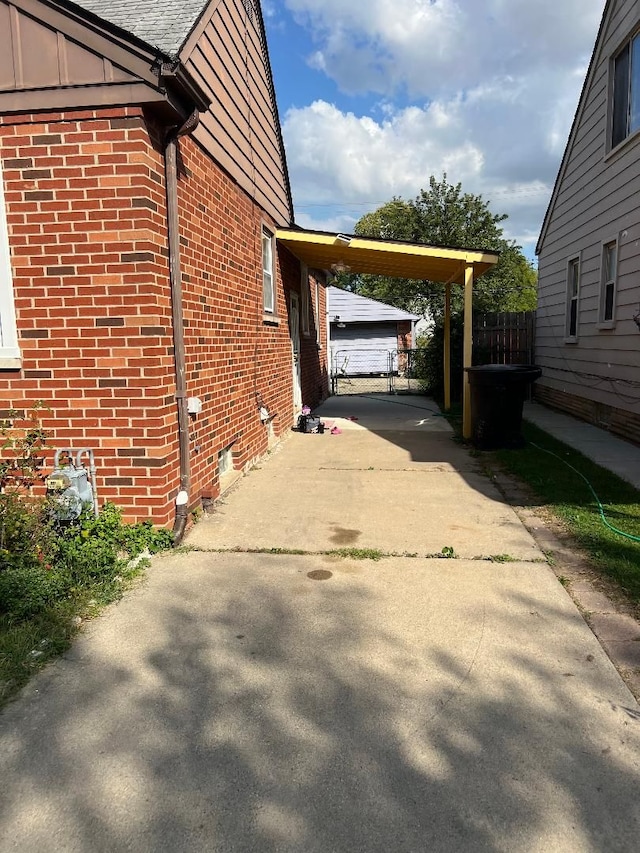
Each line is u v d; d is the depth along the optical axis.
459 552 4.42
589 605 3.54
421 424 11.13
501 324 15.00
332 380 19.89
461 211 25.77
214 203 5.82
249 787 2.17
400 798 2.11
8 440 4.27
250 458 7.33
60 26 4.00
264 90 8.15
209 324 5.64
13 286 4.32
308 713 2.58
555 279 12.55
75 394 4.40
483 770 2.24
